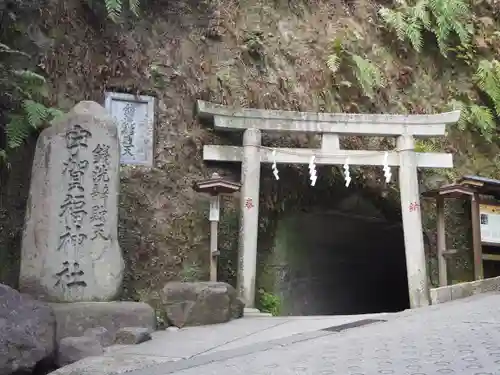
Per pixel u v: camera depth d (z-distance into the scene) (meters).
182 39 11.58
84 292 7.87
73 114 8.41
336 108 12.54
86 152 8.30
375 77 12.62
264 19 12.56
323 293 14.30
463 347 5.00
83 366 5.32
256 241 10.44
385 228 13.64
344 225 13.38
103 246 8.09
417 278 10.73
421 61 13.71
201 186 9.87
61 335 7.16
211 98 11.47
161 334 7.40
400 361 4.59
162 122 10.95
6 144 9.17
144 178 10.45
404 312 8.47
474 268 11.38
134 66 10.87
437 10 13.53
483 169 13.28
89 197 8.18
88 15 10.67
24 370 5.86
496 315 6.82
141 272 9.93
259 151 10.88
